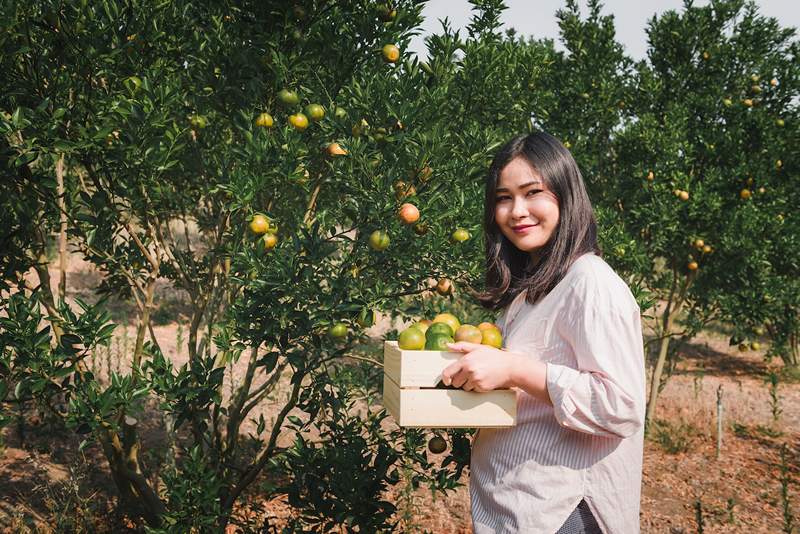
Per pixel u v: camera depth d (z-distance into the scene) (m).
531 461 1.56
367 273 3.10
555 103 6.93
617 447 1.53
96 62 2.77
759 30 7.99
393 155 3.02
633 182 7.30
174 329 9.86
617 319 1.48
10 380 2.71
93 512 4.37
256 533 3.60
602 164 7.65
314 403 3.17
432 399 1.56
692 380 9.46
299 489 3.17
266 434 5.94
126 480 3.84
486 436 1.72
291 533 3.27
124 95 2.88
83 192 3.08
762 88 8.06
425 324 1.90
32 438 5.60
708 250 6.99
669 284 7.71
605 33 7.70
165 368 2.97
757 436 7.18
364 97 2.91
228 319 2.95
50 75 2.79
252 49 3.05
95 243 3.30
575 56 7.66
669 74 8.20
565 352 1.58
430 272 3.02
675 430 7.25
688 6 8.10
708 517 5.11
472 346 1.57
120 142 2.88
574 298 1.54
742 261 7.17
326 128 3.07
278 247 2.83
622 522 1.52
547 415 1.58
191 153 3.54
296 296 2.69
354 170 2.96
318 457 3.16
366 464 3.11
